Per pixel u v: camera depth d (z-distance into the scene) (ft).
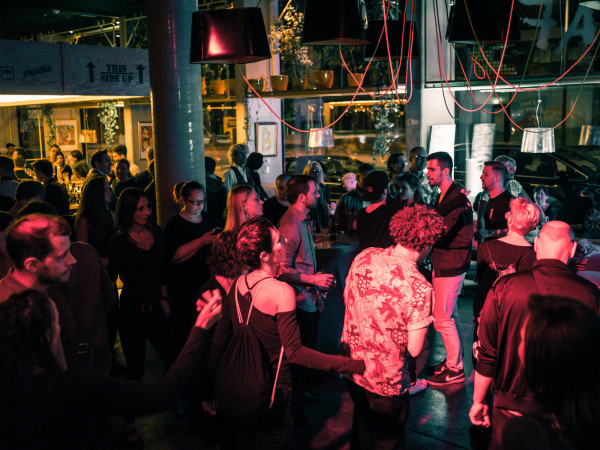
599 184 23.98
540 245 8.08
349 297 9.10
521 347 4.61
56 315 5.55
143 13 36.01
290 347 8.27
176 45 18.97
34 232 6.52
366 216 14.46
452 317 14.34
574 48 24.94
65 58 21.30
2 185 21.65
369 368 8.83
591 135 25.23
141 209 12.17
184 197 13.29
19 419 4.87
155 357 16.93
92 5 33.35
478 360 8.48
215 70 33.63
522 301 7.60
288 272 12.28
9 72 19.92
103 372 9.89
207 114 34.91
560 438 4.25
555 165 26.04
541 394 4.34
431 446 11.73
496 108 27.66
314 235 16.33
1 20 37.73
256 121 32.01
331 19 13.99
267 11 32.12
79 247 9.63
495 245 10.89
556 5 25.16
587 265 14.07
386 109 26.37
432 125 26.25
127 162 25.57
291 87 31.99
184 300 13.15
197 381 10.50
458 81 24.85
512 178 19.12
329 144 28.27
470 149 27.89
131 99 39.17
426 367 15.83
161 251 12.48
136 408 5.38
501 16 15.53
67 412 5.10
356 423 9.37
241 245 8.52
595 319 4.30
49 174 24.38
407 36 21.63
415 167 22.89
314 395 13.98
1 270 9.87
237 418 8.45
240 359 8.40
